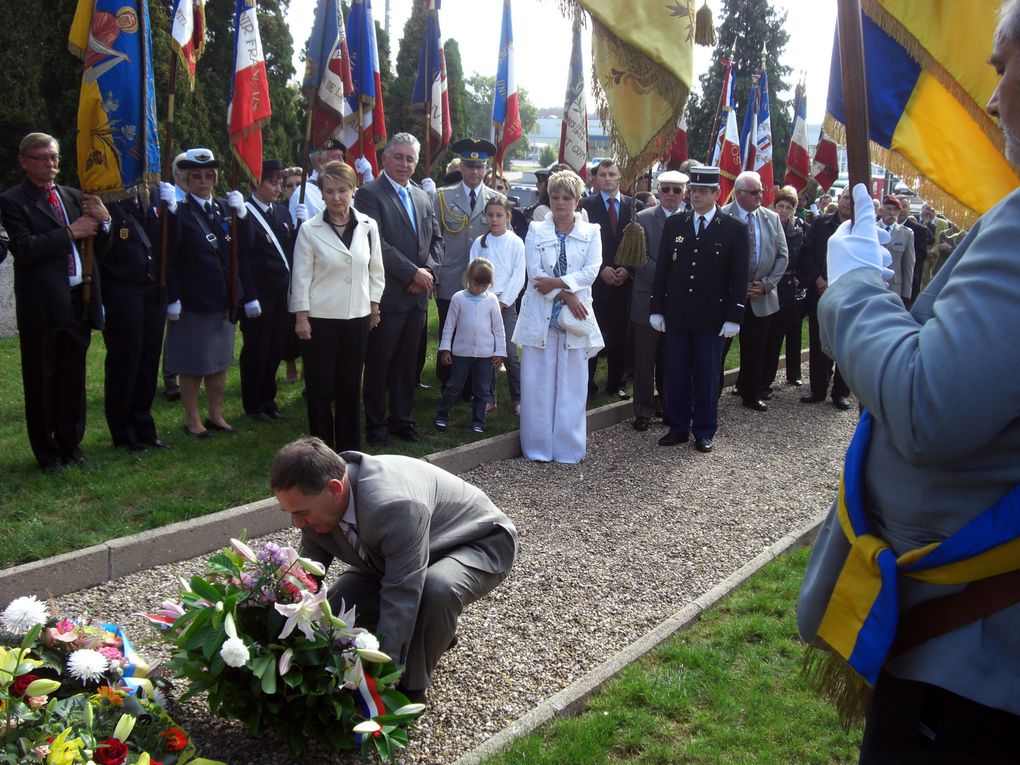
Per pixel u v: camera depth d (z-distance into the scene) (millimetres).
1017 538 1393
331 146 8352
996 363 1306
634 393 7922
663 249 7305
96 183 5215
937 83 2404
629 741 3191
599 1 3498
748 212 8523
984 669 1410
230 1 16562
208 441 6434
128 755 2449
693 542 5262
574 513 5699
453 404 7578
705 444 7262
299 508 3012
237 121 6480
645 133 3604
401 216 6664
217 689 2932
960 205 2402
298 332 6000
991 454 1410
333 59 7559
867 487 1638
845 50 1843
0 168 12633
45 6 12984
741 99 29641
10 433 6336
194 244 6359
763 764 3066
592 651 3910
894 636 1509
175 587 4391
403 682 3205
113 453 5992
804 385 10320
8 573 4074
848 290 1653
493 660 3785
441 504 3346
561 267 6711
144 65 5199
